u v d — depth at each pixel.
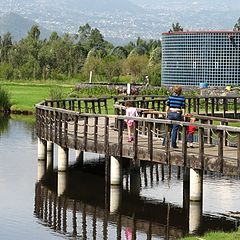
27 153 47.56
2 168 42.44
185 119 35.38
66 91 86.25
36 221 31.80
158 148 34.03
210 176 39.91
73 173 41.25
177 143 34.91
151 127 33.84
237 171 29.77
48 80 123.38
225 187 36.94
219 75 88.12
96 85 84.38
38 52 140.75
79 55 139.88
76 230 30.55
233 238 26.05
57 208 34.03
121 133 34.88
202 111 58.91
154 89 77.19
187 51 90.12
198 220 31.17
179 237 29.03
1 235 29.72
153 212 33.03
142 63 117.94
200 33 88.88
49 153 43.44
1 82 114.94
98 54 136.12
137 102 48.97
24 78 126.56
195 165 31.50
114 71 118.69
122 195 35.94
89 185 38.38
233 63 87.25
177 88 33.91
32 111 73.38
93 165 43.59
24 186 38.22
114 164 35.69
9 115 71.94
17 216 32.62
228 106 66.69
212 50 88.12
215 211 32.41
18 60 139.62
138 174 39.91
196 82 89.62
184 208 33.47
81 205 34.62
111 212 33.31
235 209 32.72
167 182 38.91
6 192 36.91
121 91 79.25
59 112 39.78
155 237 29.34
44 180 39.69
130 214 32.91
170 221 31.52
